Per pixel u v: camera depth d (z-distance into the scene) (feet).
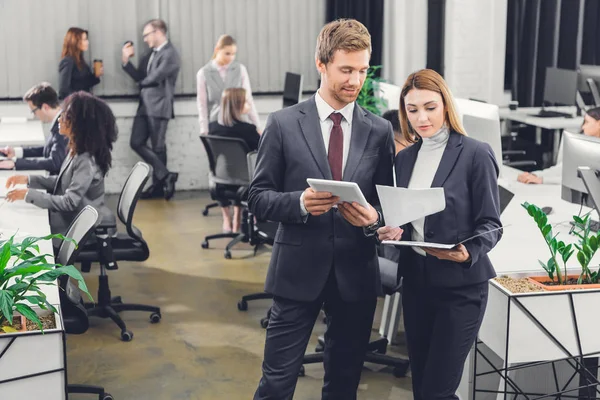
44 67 26.43
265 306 17.83
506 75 27.37
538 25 26.78
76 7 26.35
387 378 14.14
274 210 9.61
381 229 9.76
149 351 15.46
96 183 15.74
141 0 26.86
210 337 16.11
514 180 18.17
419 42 26.78
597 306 10.28
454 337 9.70
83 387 13.32
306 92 28.53
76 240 12.71
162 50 26.22
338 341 10.30
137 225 24.31
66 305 12.57
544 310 10.18
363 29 9.45
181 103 27.89
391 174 10.07
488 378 11.52
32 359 9.40
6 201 15.92
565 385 11.25
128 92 27.25
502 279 10.82
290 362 10.04
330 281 10.00
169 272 20.02
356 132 9.86
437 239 9.64
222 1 27.45
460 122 9.78
